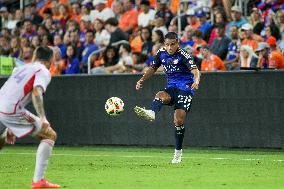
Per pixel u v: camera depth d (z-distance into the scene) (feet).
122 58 192.34
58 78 181.37
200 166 124.88
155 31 186.39
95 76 176.24
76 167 124.98
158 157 146.72
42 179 93.81
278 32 181.47
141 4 216.95
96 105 176.76
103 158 146.00
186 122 166.71
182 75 132.16
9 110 93.81
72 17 240.12
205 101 163.94
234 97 160.25
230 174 110.73
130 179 104.47
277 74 154.92
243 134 159.74
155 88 167.84
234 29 183.52
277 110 155.33
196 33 190.19
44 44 221.05
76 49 212.64
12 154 160.97
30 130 94.07
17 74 94.63
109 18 211.82
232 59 182.91
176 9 217.15
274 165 125.59
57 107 181.98
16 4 273.75
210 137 163.94
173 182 100.22
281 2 201.67
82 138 179.32
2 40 237.45
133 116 172.35
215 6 207.92
